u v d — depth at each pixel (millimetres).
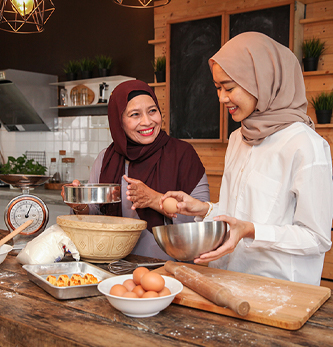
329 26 2822
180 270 1134
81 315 958
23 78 4164
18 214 1644
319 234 1185
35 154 4754
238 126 3094
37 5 1924
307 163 1211
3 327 939
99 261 1402
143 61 3891
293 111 1320
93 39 4234
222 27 3051
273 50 1301
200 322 916
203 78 3205
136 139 1694
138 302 898
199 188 1718
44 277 1247
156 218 1650
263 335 850
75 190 1428
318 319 934
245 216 1358
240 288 1095
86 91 4129
